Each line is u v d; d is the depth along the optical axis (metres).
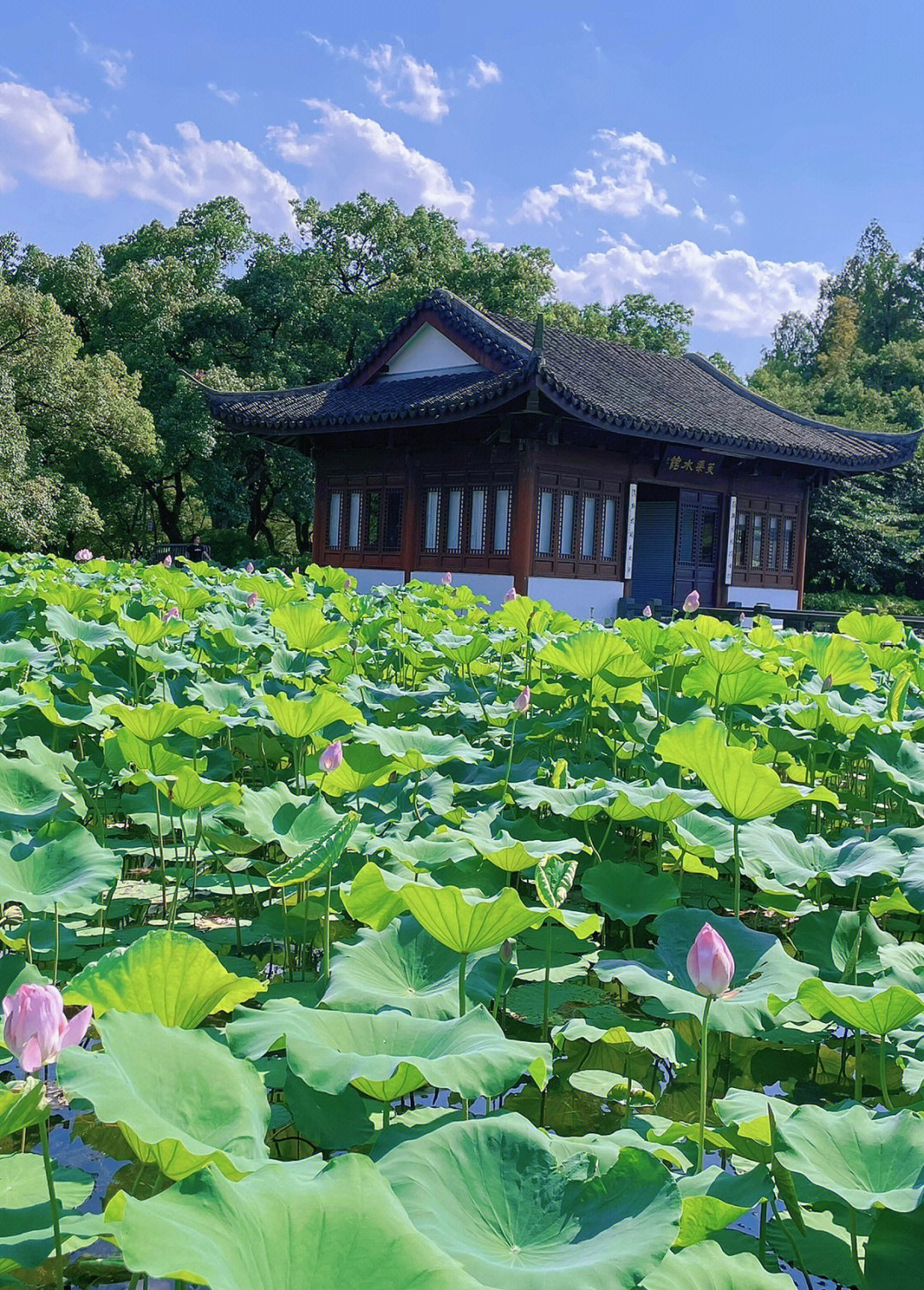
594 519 19.48
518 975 3.57
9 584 8.93
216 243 31.78
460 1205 1.56
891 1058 3.12
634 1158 1.59
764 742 5.36
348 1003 2.32
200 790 3.49
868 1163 1.76
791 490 23.36
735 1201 1.83
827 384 44.41
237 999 2.03
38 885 2.96
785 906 3.56
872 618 7.49
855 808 5.23
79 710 4.73
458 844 3.21
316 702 4.04
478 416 18.20
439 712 5.71
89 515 24.95
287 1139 2.49
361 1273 1.25
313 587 10.77
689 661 6.20
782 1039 3.01
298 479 30.17
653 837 5.17
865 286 68.62
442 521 19.78
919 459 35.62
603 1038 2.67
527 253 32.62
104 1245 2.11
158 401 29.45
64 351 24.62
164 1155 1.50
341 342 30.95
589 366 21.05
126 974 1.89
